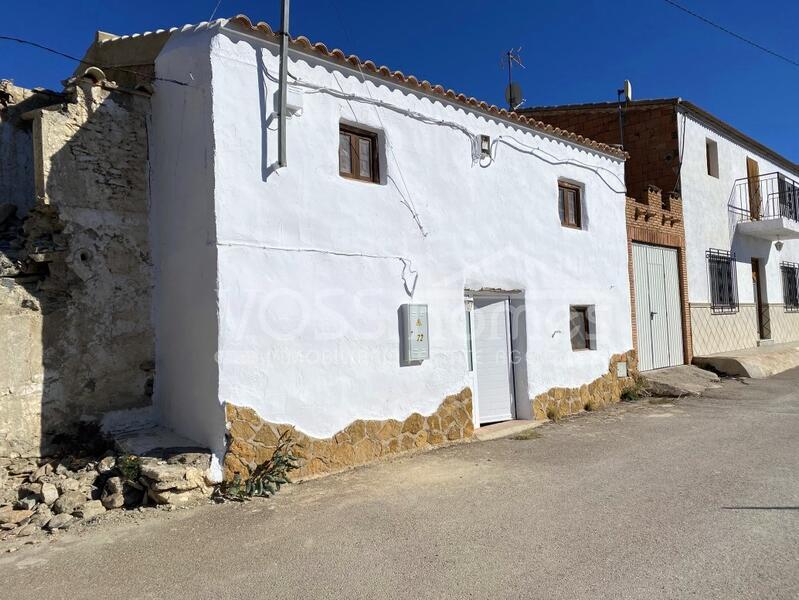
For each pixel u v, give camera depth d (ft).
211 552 13.56
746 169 57.31
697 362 44.98
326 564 12.80
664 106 46.03
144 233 22.04
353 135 23.26
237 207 18.85
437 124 25.93
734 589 11.10
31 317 19.24
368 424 22.20
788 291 64.75
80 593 11.72
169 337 21.22
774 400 33.76
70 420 19.93
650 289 41.29
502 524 14.94
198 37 19.57
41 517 15.66
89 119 20.84
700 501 16.22
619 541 13.55
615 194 37.32
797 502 15.89
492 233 28.25
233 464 18.13
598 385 34.27
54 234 20.27
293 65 20.65
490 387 29.14
